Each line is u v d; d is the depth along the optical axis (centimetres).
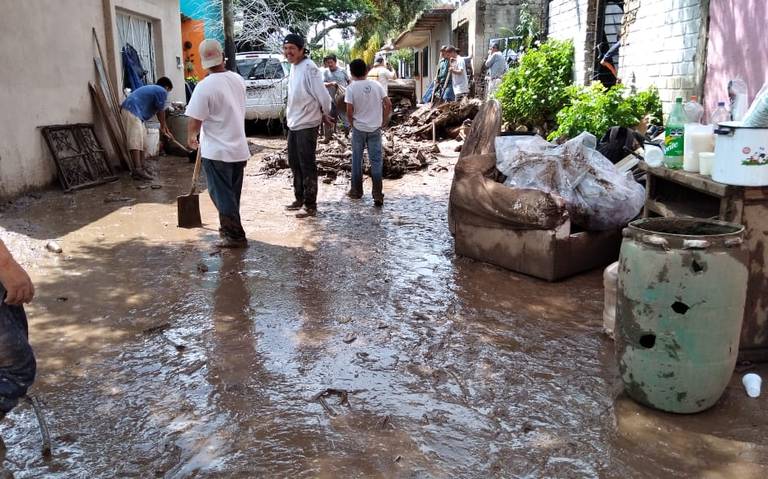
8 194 782
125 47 1152
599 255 534
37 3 843
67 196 834
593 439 292
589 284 502
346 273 531
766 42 573
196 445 290
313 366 366
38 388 343
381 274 528
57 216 727
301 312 448
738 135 326
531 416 312
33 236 640
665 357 300
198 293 486
